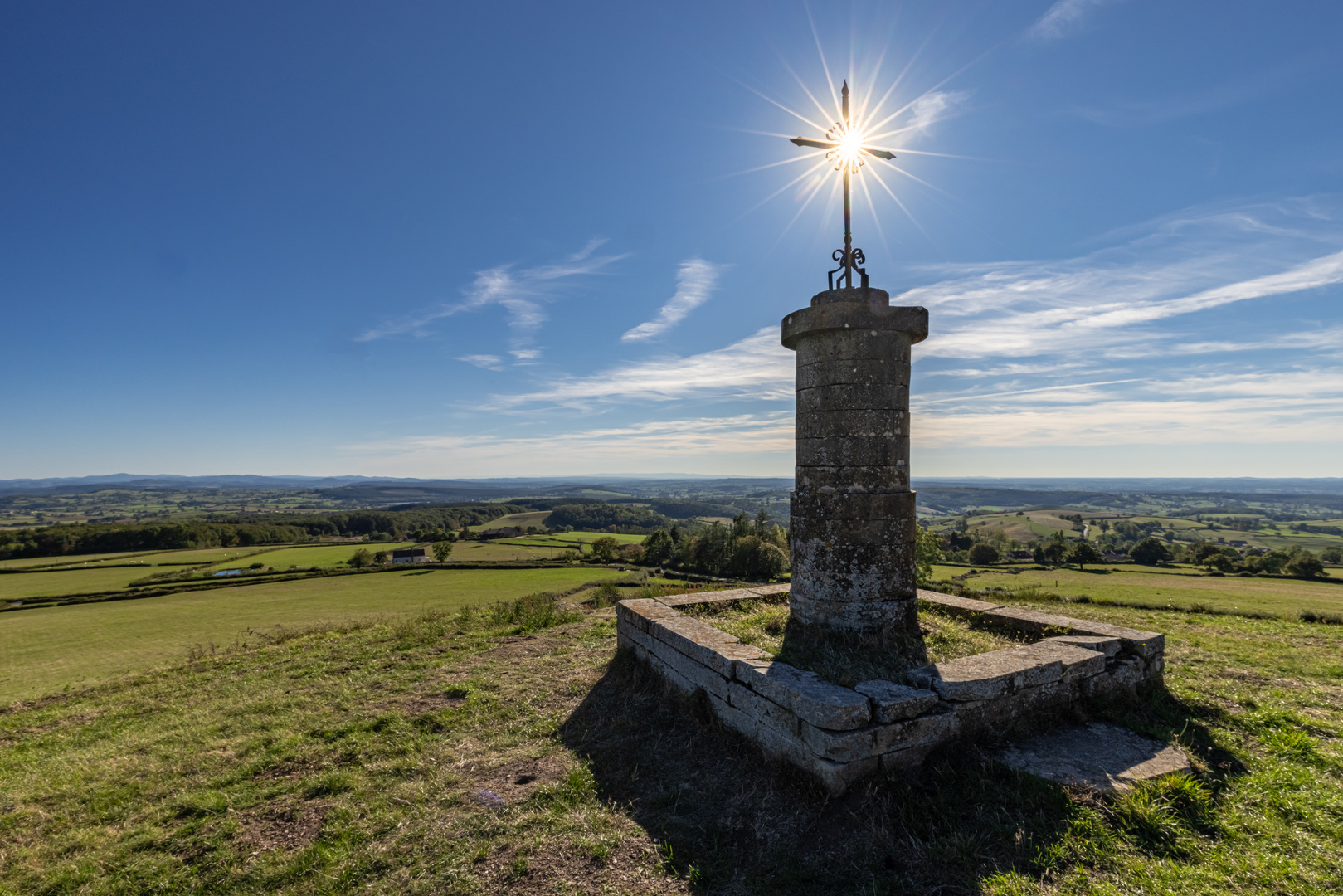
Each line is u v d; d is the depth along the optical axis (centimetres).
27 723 769
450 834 409
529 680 718
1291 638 823
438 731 593
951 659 553
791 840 376
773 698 450
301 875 378
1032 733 471
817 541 593
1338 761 430
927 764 424
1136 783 397
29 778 563
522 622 1042
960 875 335
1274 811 377
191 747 599
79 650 2203
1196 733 482
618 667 714
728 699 508
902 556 594
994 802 389
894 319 592
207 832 435
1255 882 316
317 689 752
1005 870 337
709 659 536
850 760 393
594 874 361
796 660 523
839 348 592
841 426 589
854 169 613
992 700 457
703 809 422
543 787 461
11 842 444
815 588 591
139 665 1836
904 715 415
